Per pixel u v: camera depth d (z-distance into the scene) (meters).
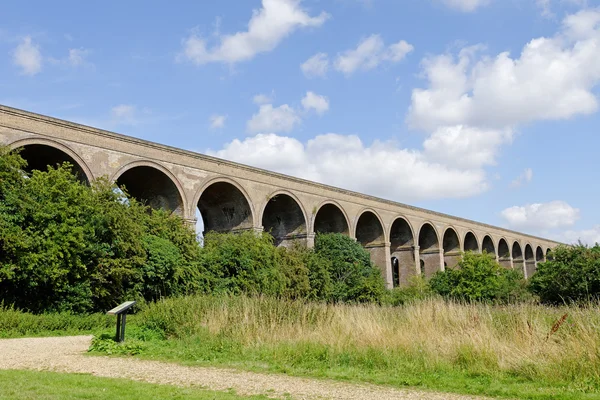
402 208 64.62
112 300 29.31
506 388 11.26
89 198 27.64
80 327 23.25
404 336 15.51
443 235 72.44
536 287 38.81
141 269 30.52
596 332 13.16
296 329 17.86
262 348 15.71
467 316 17.11
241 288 37.28
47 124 30.31
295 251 46.66
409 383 11.70
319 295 45.44
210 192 44.75
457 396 10.59
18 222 24.91
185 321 18.72
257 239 40.78
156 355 15.22
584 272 34.38
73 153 31.47
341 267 49.78
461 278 45.62
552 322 15.84
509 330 15.45
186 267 33.50
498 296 41.06
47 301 25.91
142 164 35.84
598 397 10.43
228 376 12.23
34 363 13.68
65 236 25.44
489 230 84.62
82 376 11.62
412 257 65.50
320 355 14.55
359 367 13.55
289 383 11.50
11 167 25.67
